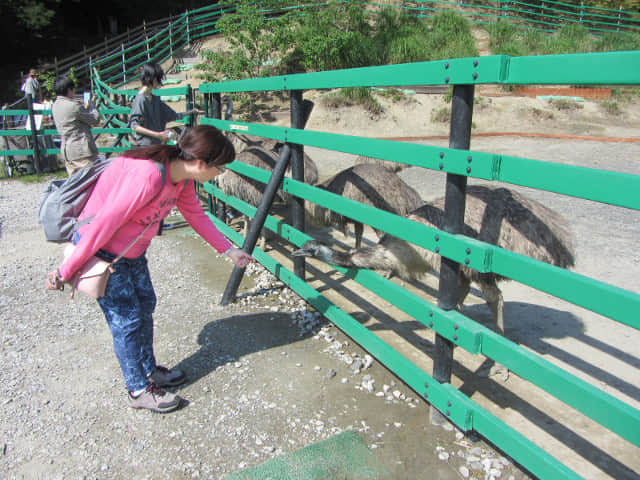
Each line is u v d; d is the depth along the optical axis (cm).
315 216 602
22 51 2919
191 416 338
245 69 2008
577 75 211
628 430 205
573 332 445
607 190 204
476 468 288
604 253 615
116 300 316
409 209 556
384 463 293
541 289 237
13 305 505
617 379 371
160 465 294
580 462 294
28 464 295
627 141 1438
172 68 2286
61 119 669
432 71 277
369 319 477
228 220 799
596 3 3109
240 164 589
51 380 377
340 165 1159
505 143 1416
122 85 2208
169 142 730
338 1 2081
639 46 2172
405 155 309
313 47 1911
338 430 321
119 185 277
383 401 352
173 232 757
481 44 2270
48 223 287
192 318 477
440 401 308
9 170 1230
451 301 303
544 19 2883
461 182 281
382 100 1722
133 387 339
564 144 1392
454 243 282
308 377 381
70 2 3191
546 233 359
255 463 294
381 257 395
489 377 384
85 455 302
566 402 232
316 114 1661
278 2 2212
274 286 551
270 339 438
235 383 374
